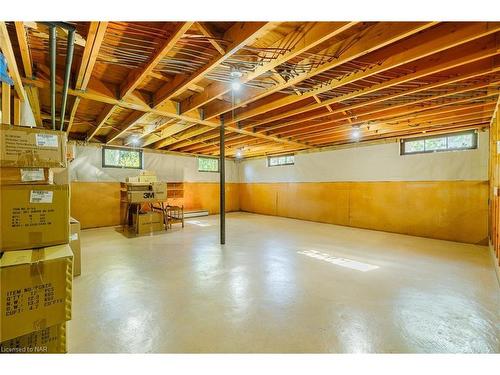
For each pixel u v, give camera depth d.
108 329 2.02
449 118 4.29
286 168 8.80
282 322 2.14
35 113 3.71
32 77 2.60
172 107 3.83
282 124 4.66
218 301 2.50
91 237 5.57
